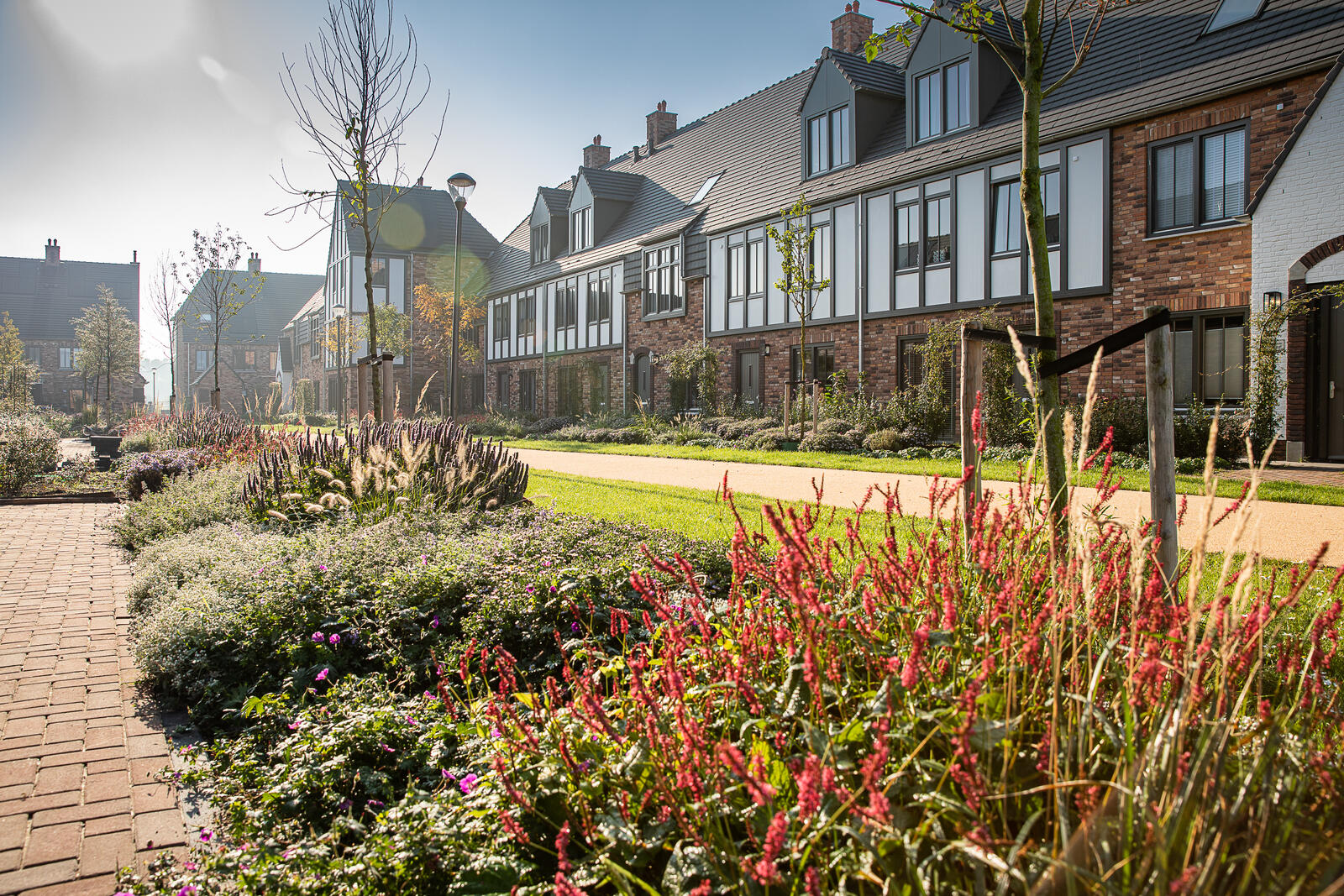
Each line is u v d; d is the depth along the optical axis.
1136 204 13.02
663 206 25.58
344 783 2.75
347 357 37.25
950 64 16.08
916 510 7.28
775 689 2.02
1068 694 1.68
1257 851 1.32
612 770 2.01
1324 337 11.27
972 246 15.36
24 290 56.56
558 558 4.76
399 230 37.44
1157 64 13.27
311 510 6.70
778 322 19.78
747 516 7.16
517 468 7.94
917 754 1.74
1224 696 1.52
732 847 1.72
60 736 3.40
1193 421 11.56
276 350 65.75
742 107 25.83
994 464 11.23
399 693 3.56
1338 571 1.96
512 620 3.99
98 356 40.59
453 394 20.67
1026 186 4.14
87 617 5.21
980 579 2.21
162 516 7.37
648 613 4.00
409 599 4.30
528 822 2.11
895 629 2.21
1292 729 1.85
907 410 15.64
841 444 15.48
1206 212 12.34
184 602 4.28
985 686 1.76
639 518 7.28
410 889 2.05
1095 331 13.60
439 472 7.48
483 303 34.88
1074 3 4.27
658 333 24.25
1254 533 1.57
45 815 2.75
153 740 3.37
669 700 2.13
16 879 2.38
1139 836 1.43
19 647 4.58
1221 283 12.05
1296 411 11.30
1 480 12.11
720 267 21.62
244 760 2.93
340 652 3.99
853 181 17.73
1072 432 1.84
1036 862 1.42
